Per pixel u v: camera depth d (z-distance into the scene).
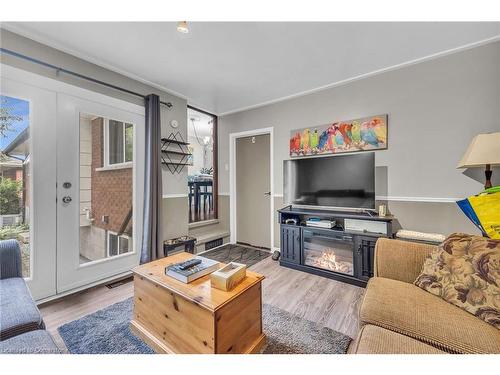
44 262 2.02
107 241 2.50
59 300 2.04
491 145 1.68
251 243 3.98
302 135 3.20
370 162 2.48
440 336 0.96
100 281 2.40
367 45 2.14
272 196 3.53
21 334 1.02
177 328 1.30
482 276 1.13
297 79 2.81
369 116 2.69
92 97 2.35
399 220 2.52
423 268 1.39
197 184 5.06
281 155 3.45
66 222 2.16
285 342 1.50
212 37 2.00
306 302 2.03
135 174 2.74
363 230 2.43
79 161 2.26
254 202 3.94
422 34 1.98
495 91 2.08
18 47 1.90
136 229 2.75
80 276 2.25
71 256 2.19
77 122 2.24
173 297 1.31
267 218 3.80
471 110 2.18
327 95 3.01
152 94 2.79
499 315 1.01
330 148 2.96
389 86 2.58
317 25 1.86
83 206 2.30
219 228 4.27
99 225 2.42
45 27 1.85
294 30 1.92
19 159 1.92
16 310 1.14
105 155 2.48
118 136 2.60
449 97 2.28
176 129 3.26
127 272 2.64
